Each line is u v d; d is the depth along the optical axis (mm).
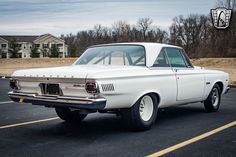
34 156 5223
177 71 7586
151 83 6781
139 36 101375
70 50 108938
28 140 6172
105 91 5867
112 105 6078
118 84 6105
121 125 7453
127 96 6281
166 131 6852
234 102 11445
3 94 14516
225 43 64688
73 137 6387
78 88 5953
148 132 6762
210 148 5652
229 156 5234
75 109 6340
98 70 6035
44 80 6352
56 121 7984
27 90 6703
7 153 5375
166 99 7250
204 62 43500
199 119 8188
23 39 112188
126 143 5930
